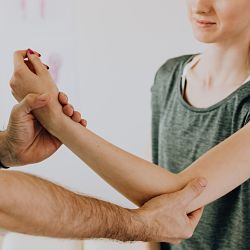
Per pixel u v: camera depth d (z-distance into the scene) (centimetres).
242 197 96
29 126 90
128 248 143
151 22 188
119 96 200
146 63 192
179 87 111
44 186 75
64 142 88
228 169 88
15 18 208
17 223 72
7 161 97
